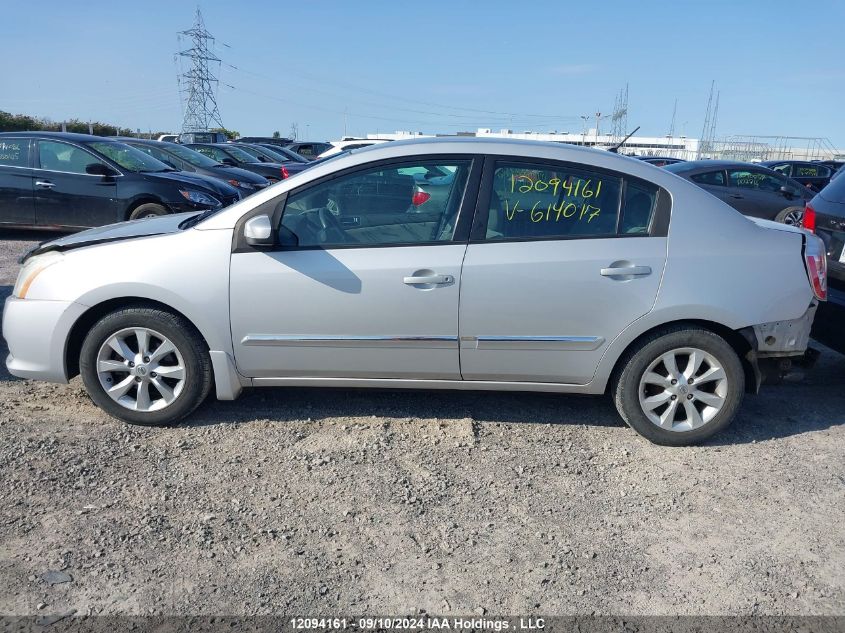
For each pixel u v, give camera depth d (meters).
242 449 3.93
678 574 2.98
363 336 3.97
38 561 2.91
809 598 2.85
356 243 3.97
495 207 3.97
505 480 3.68
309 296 3.93
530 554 3.08
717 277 3.93
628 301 3.91
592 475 3.77
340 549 3.07
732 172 12.34
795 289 4.00
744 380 4.08
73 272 4.02
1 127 34.19
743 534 3.27
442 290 3.90
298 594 2.78
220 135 28.53
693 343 3.99
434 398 4.70
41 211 9.73
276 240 3.95
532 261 3.88
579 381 4.08
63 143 9.80
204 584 2.82
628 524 3.32
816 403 4.87
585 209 3.98
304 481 3.61
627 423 4.23
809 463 3.96
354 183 4.01
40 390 4.65
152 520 3.23
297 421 4.29
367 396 4.70
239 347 4.03
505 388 4.14
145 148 13.15
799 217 12.08
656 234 3.96
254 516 3.29
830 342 4.97
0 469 3.61
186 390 4.09
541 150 4.03
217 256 3.96
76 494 3.42
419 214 3.99
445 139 4.14
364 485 3.59
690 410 4.08
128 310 4.03
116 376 4.16
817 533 3.29
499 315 3.92
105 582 2.81
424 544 3.12
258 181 13.29
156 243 4.02
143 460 3.78
